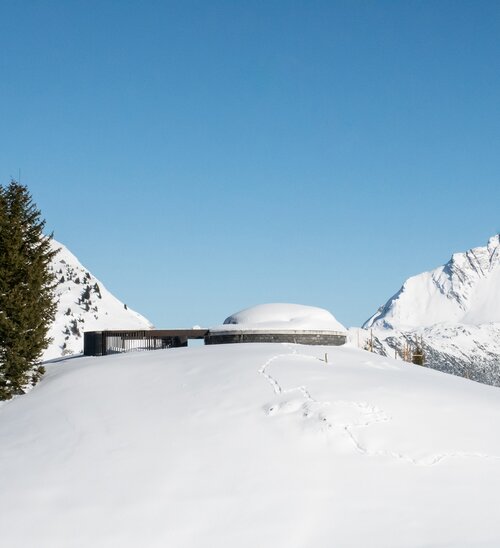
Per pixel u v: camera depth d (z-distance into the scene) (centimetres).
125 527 2362
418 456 2780
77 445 2948
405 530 2330
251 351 4162
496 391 3884
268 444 2859
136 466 2734
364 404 3183
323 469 2678
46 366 4394
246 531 2325
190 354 4181
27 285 4072
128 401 3378
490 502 2495
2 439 3116
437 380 3941
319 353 4262
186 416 3139
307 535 2309
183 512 2430
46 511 2478
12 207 4234
